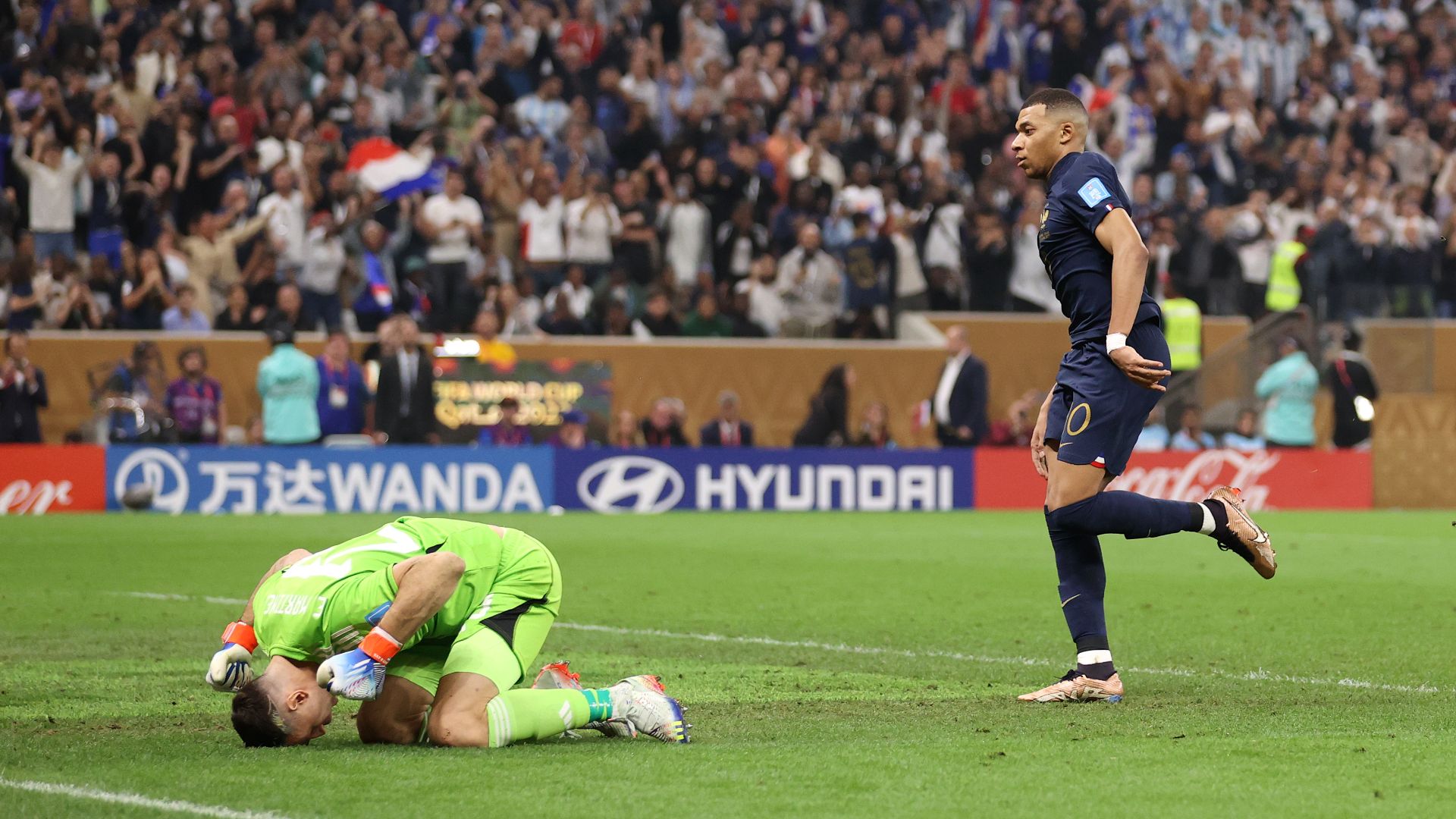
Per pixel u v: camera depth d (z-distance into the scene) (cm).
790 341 7794
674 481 7312
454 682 1844
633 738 1914
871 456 7512
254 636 1892
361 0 8881
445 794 1576
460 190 7750
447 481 7025
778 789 1605
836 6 9781
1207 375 7962
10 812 1493
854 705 2234
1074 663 2731
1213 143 9488
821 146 8731
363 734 1867
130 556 4834
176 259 7400
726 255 8306
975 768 1711
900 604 3703
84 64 7944
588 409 7506
